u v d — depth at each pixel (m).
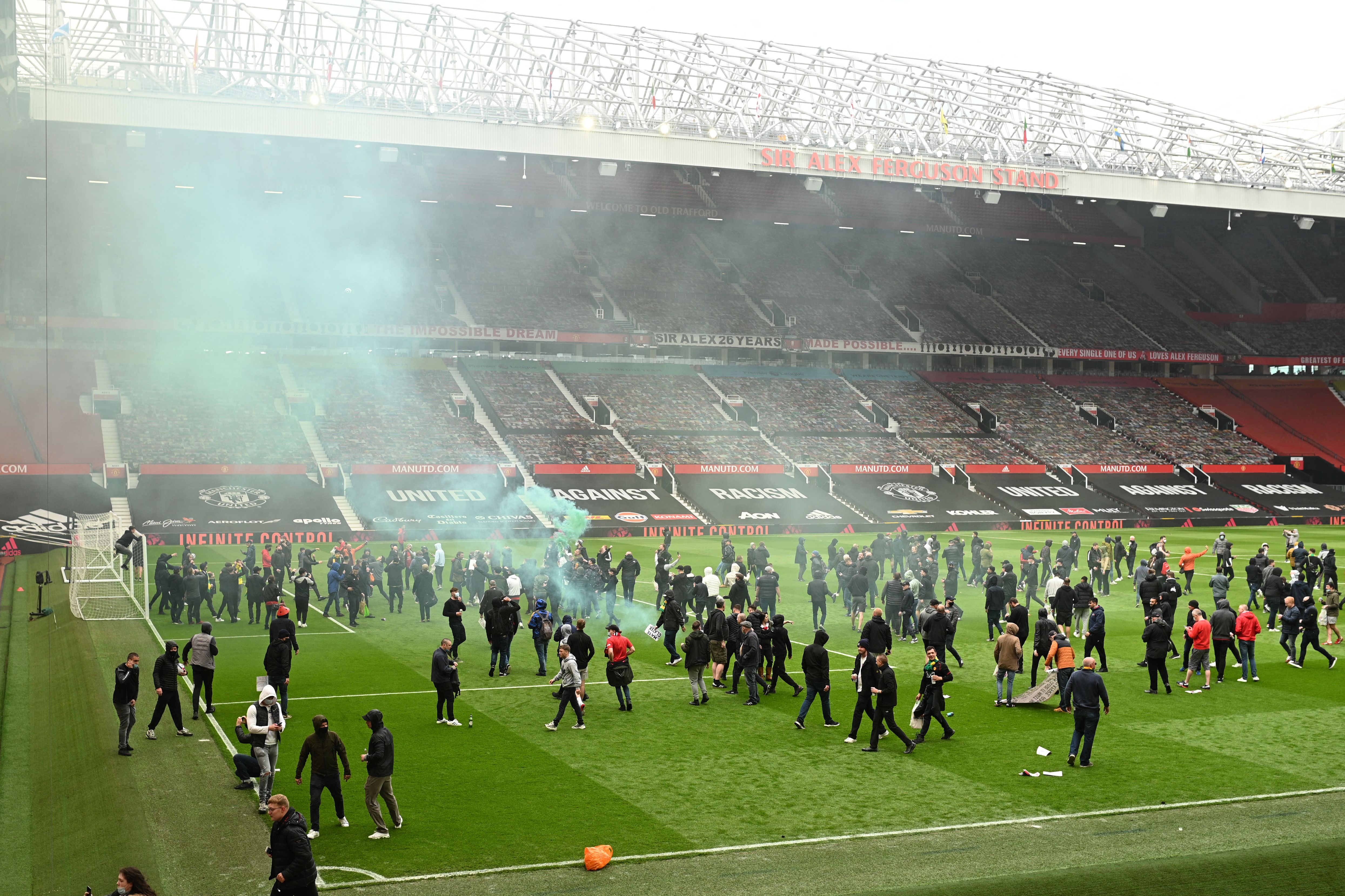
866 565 33.72
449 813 17.52
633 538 66.50
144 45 71.75
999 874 15.33
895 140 83.19
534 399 85.56
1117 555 46.88
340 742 16.83
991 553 44.06
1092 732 20.00
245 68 74.25
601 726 22.67
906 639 32.16
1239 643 27.36
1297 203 92.12
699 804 18.00
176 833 16.55
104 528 50.38
